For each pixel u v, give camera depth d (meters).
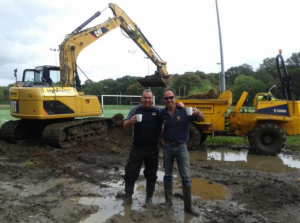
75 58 10.40
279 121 8.70
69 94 9.34
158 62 12.72
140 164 4.57
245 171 6.66
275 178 6.09
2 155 7.79
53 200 4.70
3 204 4.51
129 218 4.08
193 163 7.38
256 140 8.52
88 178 5.88
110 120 11.05
